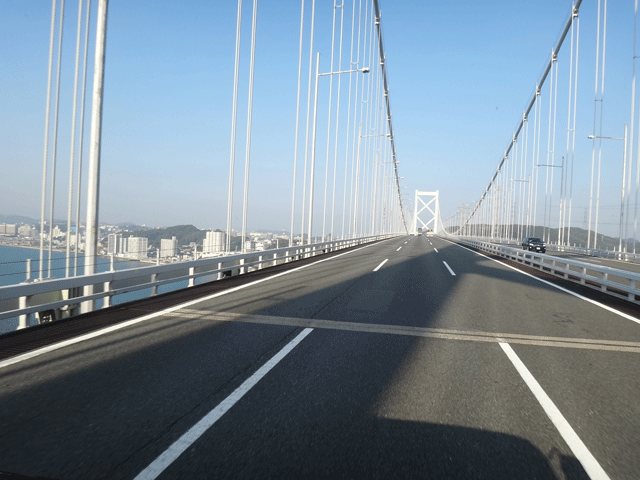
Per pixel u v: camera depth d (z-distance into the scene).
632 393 3.86
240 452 2.65
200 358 4.55
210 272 10.73
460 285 11.30
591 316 7.61
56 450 2.63
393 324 6.43
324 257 21.62
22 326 5.77
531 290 10.83
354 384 3.88
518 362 4.72
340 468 2.50
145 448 2.68
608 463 2.65
